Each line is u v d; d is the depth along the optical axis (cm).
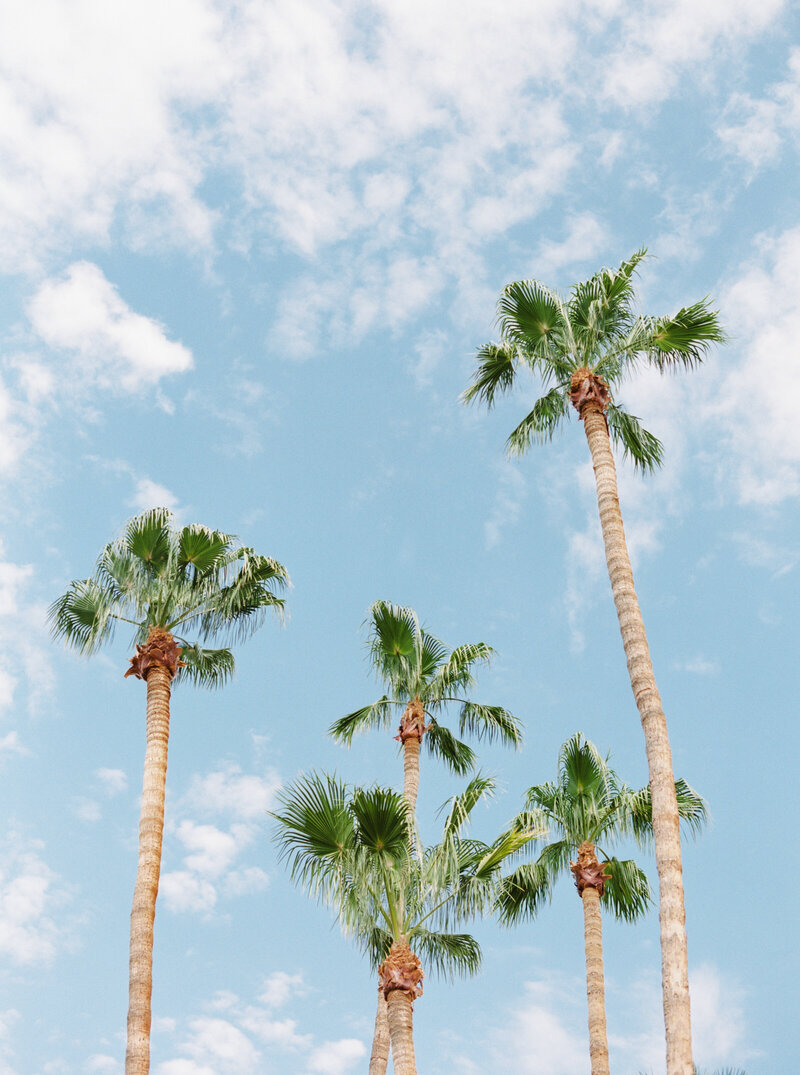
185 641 2491
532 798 2544
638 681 1853
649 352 2286
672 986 1552
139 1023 1936
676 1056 1494
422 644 2905
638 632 1912
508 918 2502
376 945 2066
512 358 2339
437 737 2856
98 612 2391
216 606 2459
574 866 2462
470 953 2230
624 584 1975
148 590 2403
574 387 2241
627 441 2364
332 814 1759
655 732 1791
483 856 1873
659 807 1717
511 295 2358
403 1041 1711
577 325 2342
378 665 2869
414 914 1819
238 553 2509
